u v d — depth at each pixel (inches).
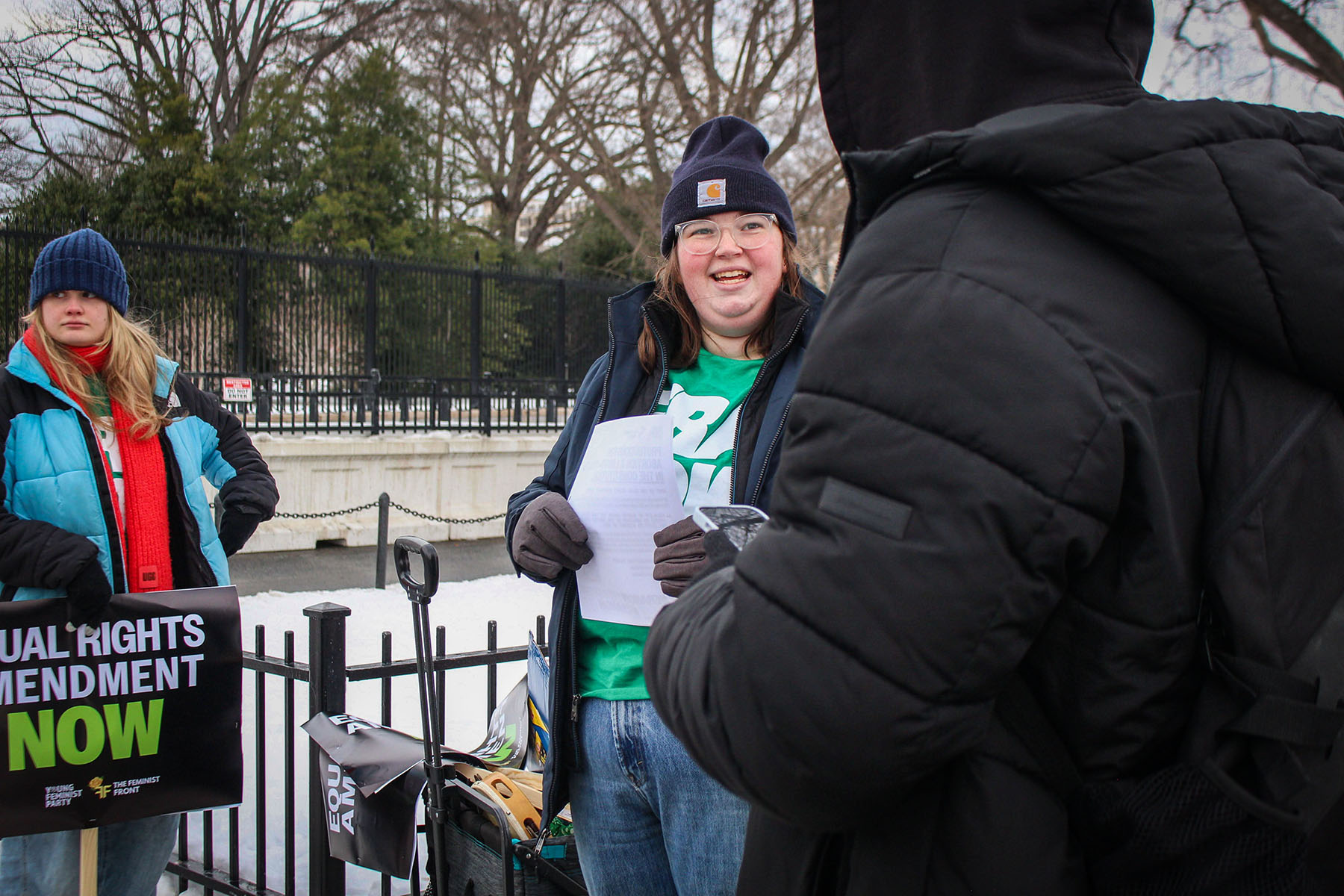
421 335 582.2
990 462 31.1
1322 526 33.4
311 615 103.9
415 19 1099.9
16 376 93.9
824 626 32.0
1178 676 34.0
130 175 888.9
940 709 31.6
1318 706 32.0
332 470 451.2
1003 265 33.2
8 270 426.0
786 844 42.1
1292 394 33.4
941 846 35.9
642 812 73.7
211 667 97.8
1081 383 31.5
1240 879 32.3
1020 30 37.4
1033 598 31.6
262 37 1147.9
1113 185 32.3
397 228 939.3
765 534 35.4
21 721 89.3
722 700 34.9
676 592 63.8
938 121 39.2
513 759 95.7
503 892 82.7
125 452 98.0
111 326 97.5
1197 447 33.7
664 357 76.9
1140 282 33.8
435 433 531.2
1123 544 33.0
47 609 90.2
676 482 72.7
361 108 997.8
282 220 938.7
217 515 288.5
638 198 1043.3
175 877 127.2
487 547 461.1
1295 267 31.3
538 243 1314.0
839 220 894.4
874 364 33.2
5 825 88.7
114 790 93.0
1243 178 32.0
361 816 92.7
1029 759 35.1
